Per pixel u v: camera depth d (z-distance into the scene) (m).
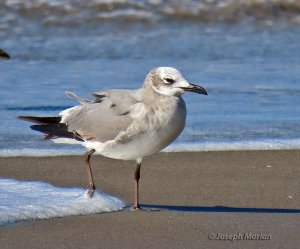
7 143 14.81
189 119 16.56
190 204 11.79
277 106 17.75
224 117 16.80
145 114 11.06
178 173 13.30
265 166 13.78
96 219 10.93
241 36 25.31
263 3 27.12
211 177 13.14
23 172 13.20
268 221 10.98
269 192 12.41
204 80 20.11
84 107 11.65
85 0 26.02
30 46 23.27
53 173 13.18
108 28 25.31
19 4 25.53
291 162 14.03
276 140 15.23
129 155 11.35
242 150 14.65
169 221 10.94
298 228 10.69
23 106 17.41
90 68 21.27
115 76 20.44
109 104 11.35
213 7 26.83
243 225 10.80
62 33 24.75
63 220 10.83
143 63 22.02
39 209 11.07
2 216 10.72
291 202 11.93
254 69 21.41
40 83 19.55
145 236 10.34
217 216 11.19
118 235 10.36
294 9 27.30
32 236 10.22
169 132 11.16
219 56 22.92
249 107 17.64
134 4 26.23
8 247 9.85
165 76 11.10
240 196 12.21
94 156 14.13
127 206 11.62
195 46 23.97
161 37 24.81
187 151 14.50
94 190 11.70
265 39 25.11
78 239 10.18
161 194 12.27
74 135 11.57
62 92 18.73
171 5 26.52
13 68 21.00
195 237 10.32
